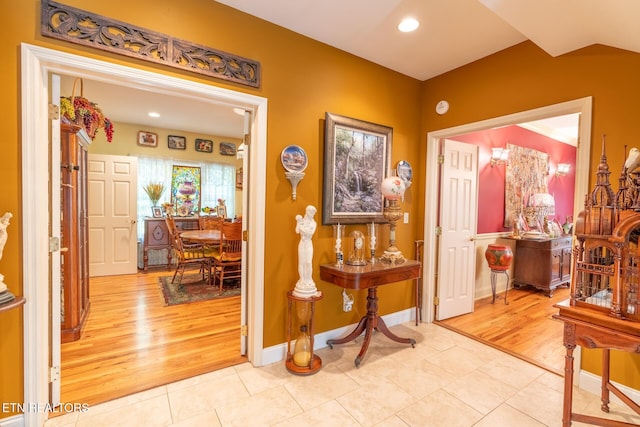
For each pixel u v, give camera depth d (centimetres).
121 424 172
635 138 192
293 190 244
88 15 167
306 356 230
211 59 205
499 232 448
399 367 238
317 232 261
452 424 177
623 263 146
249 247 240
